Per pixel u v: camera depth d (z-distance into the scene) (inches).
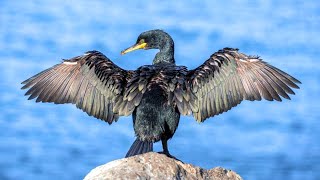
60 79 467.2
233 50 466.9
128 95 439.8
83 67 465.1
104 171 380.5
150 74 447.2
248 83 462.6
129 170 380.5
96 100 458.3
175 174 388.8
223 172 417.7
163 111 434.0
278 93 458.9
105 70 459.8
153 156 395.5
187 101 442.3
